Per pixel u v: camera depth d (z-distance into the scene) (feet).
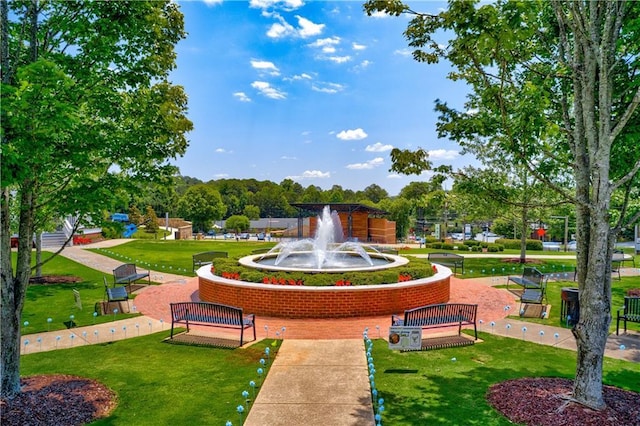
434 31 24.08
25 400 20.30
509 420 18.78
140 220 183.52
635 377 23.63
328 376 23.95
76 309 39.91
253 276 40.24
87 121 24.03
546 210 75.72
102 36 20.49
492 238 196.75
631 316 31.91
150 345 29.45
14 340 20.92
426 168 23.76
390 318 36.78
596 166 19.19
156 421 18.88
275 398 21.15
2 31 19.56
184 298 45.21
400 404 20.44
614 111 22.57
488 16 17.81
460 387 22.33
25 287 21.56
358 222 146.61
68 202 20.36
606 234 19.25
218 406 20.33
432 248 112.78
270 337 31.40
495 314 38.47
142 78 22.97
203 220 228.43
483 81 23.68
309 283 38.88
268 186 365.81
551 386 21.77
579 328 19.79
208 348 28.86
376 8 22.65
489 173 70.79
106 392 21.75
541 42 24.64
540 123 19.30
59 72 16.14
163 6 24.94
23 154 17.48
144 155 23.43
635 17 20.30
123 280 55.06
